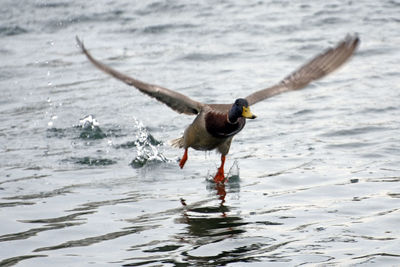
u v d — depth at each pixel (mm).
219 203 11023
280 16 24938
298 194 11258
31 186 12211
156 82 19156
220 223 10117
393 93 16984
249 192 11508
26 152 14492
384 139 13812
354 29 22688
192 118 16547
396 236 9344
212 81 18922
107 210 10836
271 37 22766
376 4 25359
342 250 8961
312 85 18266
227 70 19891
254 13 25672
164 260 8828
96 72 21062
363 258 8672
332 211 10406
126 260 8875
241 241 9391
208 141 11375
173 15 26250
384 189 11195
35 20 26641
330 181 11758
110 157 14016
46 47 23828
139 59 21750
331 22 23688
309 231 9656
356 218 10078
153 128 15852
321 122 15289
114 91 19125
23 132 15961
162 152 14234
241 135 14828
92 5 28156
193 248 9211
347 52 9828
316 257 8758
